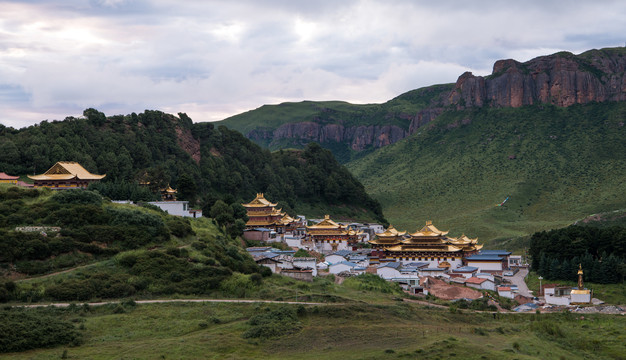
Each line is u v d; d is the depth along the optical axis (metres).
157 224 169.50
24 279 138.62
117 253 154.75
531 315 162.00
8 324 112.50
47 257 146.50
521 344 120.75
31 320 115.88
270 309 133.12
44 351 109.31
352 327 125.31
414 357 107.25
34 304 128.88
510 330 137.00
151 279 144.00
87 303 131.38
